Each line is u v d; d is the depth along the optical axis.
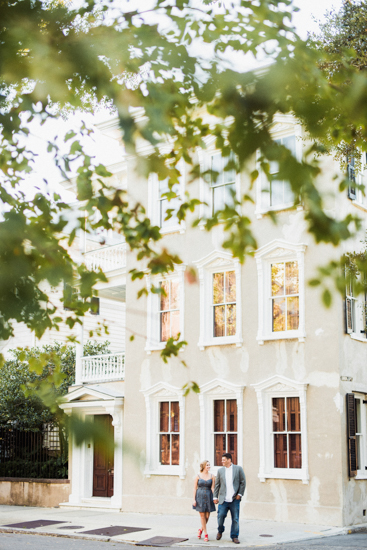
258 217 19.28
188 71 3.71
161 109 2.81
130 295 22.11
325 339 17.72
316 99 3.14
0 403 23.17
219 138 3.81
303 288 18.23
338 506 16.75
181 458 19.97
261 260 19.09
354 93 3.05
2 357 3.12
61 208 4.59
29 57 2.60
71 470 22.75
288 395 18.16
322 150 3.32
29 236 2.18
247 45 4.10
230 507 14.59
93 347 27.61
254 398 18.73
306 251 18.28
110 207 4.80
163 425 20.89
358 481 17.62
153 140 2.66
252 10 4.04
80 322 5.02
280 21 4.03
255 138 2.99
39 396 1.78
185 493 19.73
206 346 20.03
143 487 20.72
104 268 22.86
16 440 24.53
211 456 19.44
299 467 17.72
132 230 5.11
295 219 18.56
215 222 4.34
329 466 17.08
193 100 4.39
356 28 15.19
